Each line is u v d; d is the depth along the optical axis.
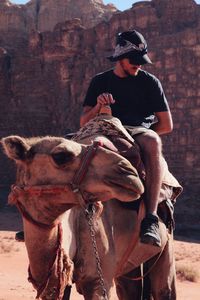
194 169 74.81
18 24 104.19
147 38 82.06
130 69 6.72
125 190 5.04
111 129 5.98
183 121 76.12
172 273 7.26
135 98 6.82
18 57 88.94
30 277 5.39
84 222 5.70
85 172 5.10
